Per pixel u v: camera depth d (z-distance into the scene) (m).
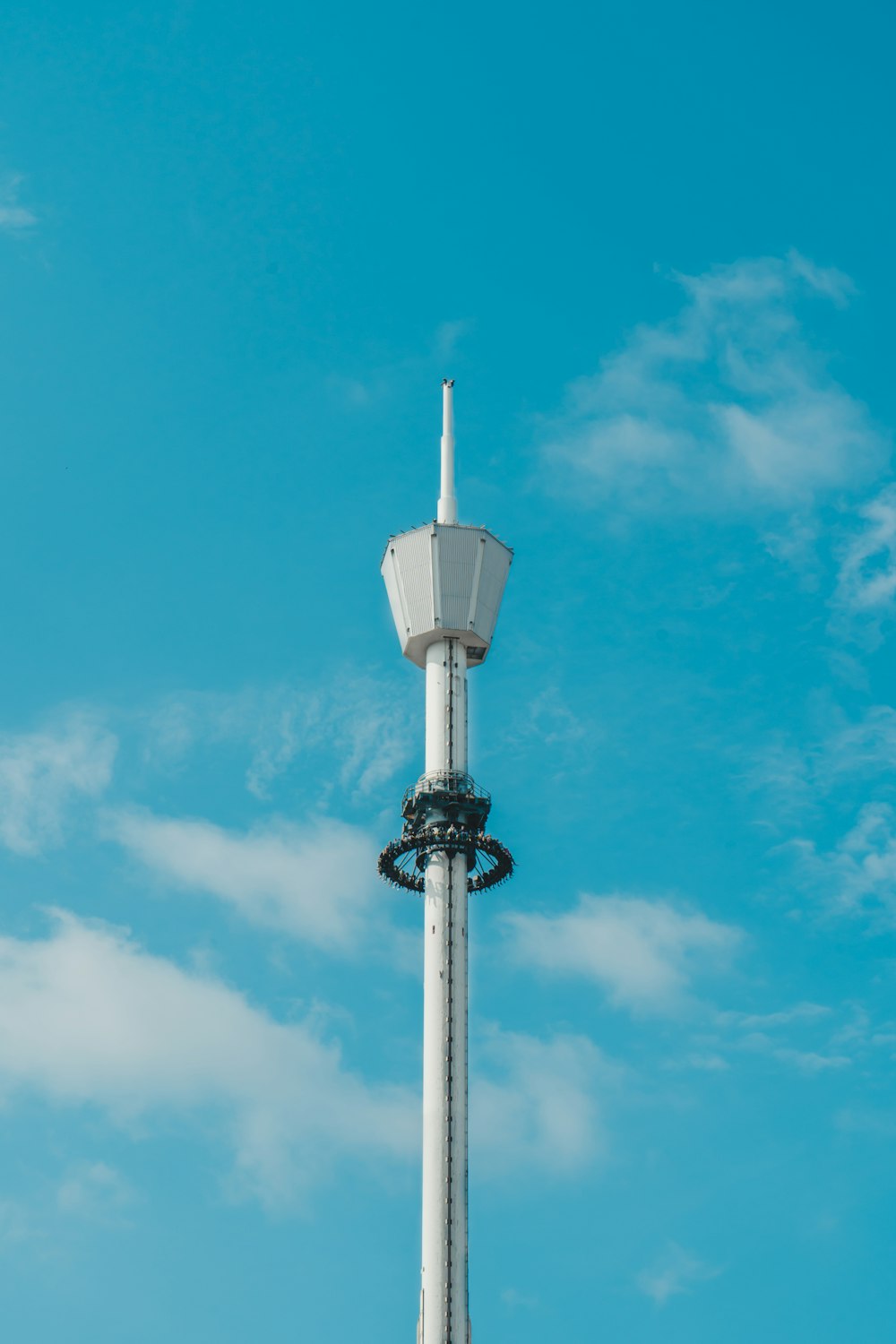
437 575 143.12
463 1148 124.25
